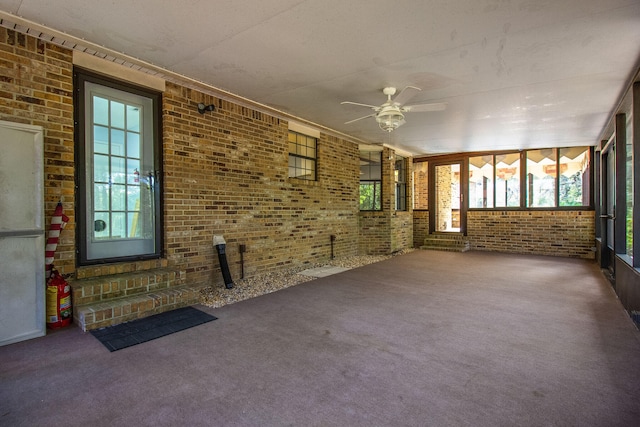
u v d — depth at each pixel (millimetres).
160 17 2898
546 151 8773
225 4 2705
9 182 2846
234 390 2215
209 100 4730
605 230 6637
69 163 3398
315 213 6793
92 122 3701
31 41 3164
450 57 3615
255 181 5441
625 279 4039
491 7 2721
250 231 5383
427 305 4121
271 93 4781
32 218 2971
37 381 2297
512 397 2145
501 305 4141
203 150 4656
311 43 3348
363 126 6586
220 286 4863
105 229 3834
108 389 2213
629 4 2645
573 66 3791
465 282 5391
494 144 8312
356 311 3871
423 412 1983
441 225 10945
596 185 7906
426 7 2727
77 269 3498
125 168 3990
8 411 1968
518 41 3268
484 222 9539
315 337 3105
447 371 2484
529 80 4211
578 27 2994
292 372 2457
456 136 7410
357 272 6137
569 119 5914
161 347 2852
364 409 2012
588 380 2361
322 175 6996
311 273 5977
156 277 3875
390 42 3316
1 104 2992
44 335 3037
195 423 1882
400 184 9594
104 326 3252
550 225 8641
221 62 3777
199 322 3443
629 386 2279
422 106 4191
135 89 4039
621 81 4199
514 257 8188
